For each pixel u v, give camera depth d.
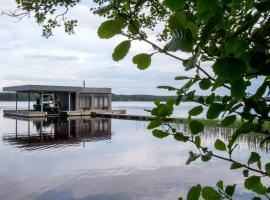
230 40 0.73
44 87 41.03
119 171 13.33
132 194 10.09
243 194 9.24
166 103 1.01
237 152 15.01
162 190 10.49
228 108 0.92
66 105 45.88
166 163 14.81
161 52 0.75
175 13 0.69
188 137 1.08
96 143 21.58
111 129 29.59
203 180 11.62
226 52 0.73
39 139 23.47
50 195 10.01
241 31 0.73
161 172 13.04
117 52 0.76
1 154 17.41
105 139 23.44
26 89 40.16
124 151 18.38
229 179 11.53
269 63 0.73
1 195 9.98
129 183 11.38
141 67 0.77
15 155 17.11
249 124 0.92
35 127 31.16
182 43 0.68
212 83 0.88
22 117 42.22
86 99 45.69
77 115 42.75
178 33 0.69
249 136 16.00
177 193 10.15
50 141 22.50
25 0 4.04
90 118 41.00
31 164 14.78
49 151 18.38
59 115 42.66
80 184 11.29
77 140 23.00
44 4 4.00
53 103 45.78
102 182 11.55
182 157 16.17
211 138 19.59
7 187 10.90
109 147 19.91
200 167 13.52
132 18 0.75
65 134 26.25
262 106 0.90
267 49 0.78
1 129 29.50
